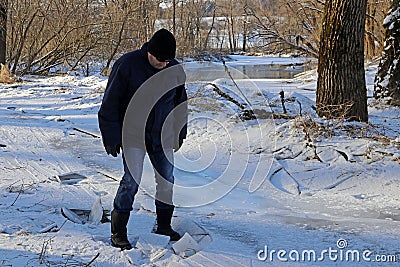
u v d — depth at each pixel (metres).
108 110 4.25
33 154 8.30
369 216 5.73
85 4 27.41
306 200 6.34
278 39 18.09
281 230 5.12
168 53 4.18
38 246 4.45
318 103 9.75
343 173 7.17
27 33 26.72
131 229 4.97
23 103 14.64
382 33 19.41
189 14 37.31
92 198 6.04
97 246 4.48
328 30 9.62
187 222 5.14
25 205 5.66
